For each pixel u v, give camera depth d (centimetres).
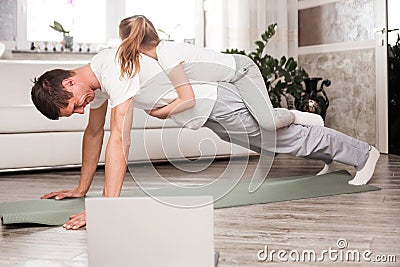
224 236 195
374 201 257
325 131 296
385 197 266
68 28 467
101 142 268
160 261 145
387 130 455
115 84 208
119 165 205
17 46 454
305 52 524
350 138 301
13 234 204
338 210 238
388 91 452
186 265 144
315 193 276
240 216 228
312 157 304
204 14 495
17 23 454
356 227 206
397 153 447
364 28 468
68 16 467
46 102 214
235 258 167
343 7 486
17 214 229
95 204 147
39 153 368
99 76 215
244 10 483
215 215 230
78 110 220
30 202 258
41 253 177
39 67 379
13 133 362
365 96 473
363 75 473
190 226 143
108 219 147
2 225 219
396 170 359
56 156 373
